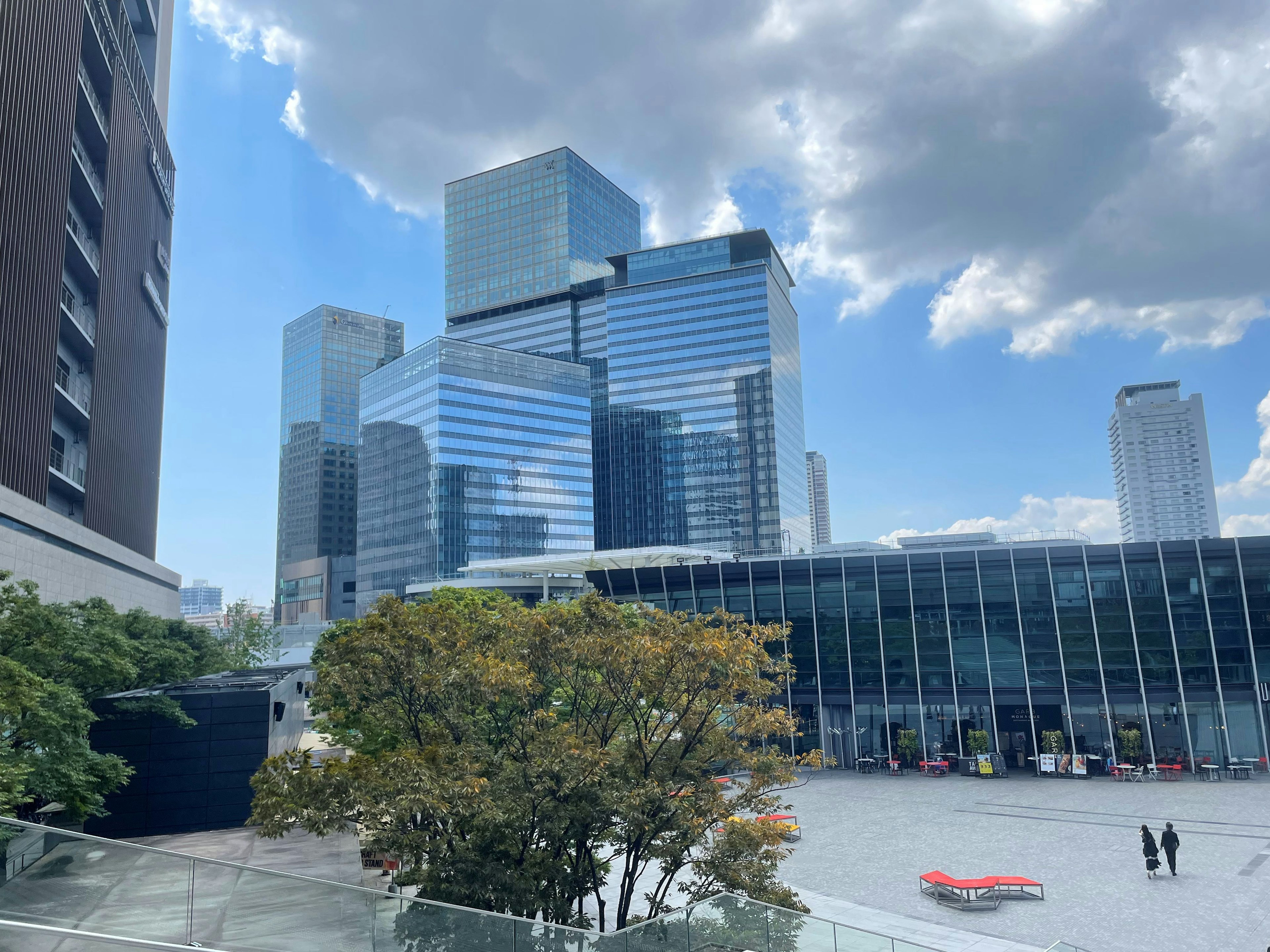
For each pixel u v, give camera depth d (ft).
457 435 541.75
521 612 79.46
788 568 206.59
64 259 170.91
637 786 59.98
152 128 249.55
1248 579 179.42
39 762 72.38
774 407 631.15
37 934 27.50
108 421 205.05
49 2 158.81
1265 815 130.00
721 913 49.21
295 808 55.47
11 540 127.75
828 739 198.39
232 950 34.40
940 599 195.93
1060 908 85.25
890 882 96.43
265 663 346.54
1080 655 185.57
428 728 71.46
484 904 53.67
